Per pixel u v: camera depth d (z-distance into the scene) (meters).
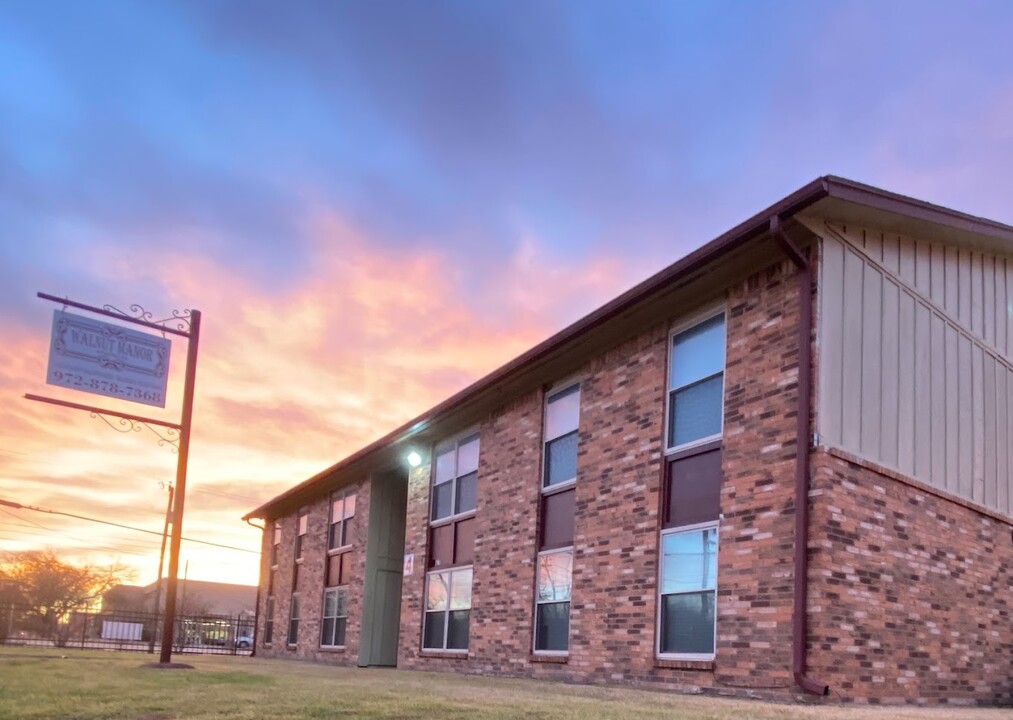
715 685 9.63
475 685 9.68
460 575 16.59
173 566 12.24
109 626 34.56
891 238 10.76
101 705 5.82
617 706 6.59
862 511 9.21
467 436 17.38
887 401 10.06
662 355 11.75
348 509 22.81
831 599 8.64
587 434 13.05
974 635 10.27
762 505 9.52
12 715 5.19
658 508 11.22
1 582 58.81
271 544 28.48
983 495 11.19
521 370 14.20
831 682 8.44
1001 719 6.86
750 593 9.43
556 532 13.73
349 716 5.25
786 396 9.52
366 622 20.42
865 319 10.06
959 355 11.43
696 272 10.47
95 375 12.06
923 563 9.80
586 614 12.21
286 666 15.78
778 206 9.27
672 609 10.73
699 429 10.99
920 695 9.28
